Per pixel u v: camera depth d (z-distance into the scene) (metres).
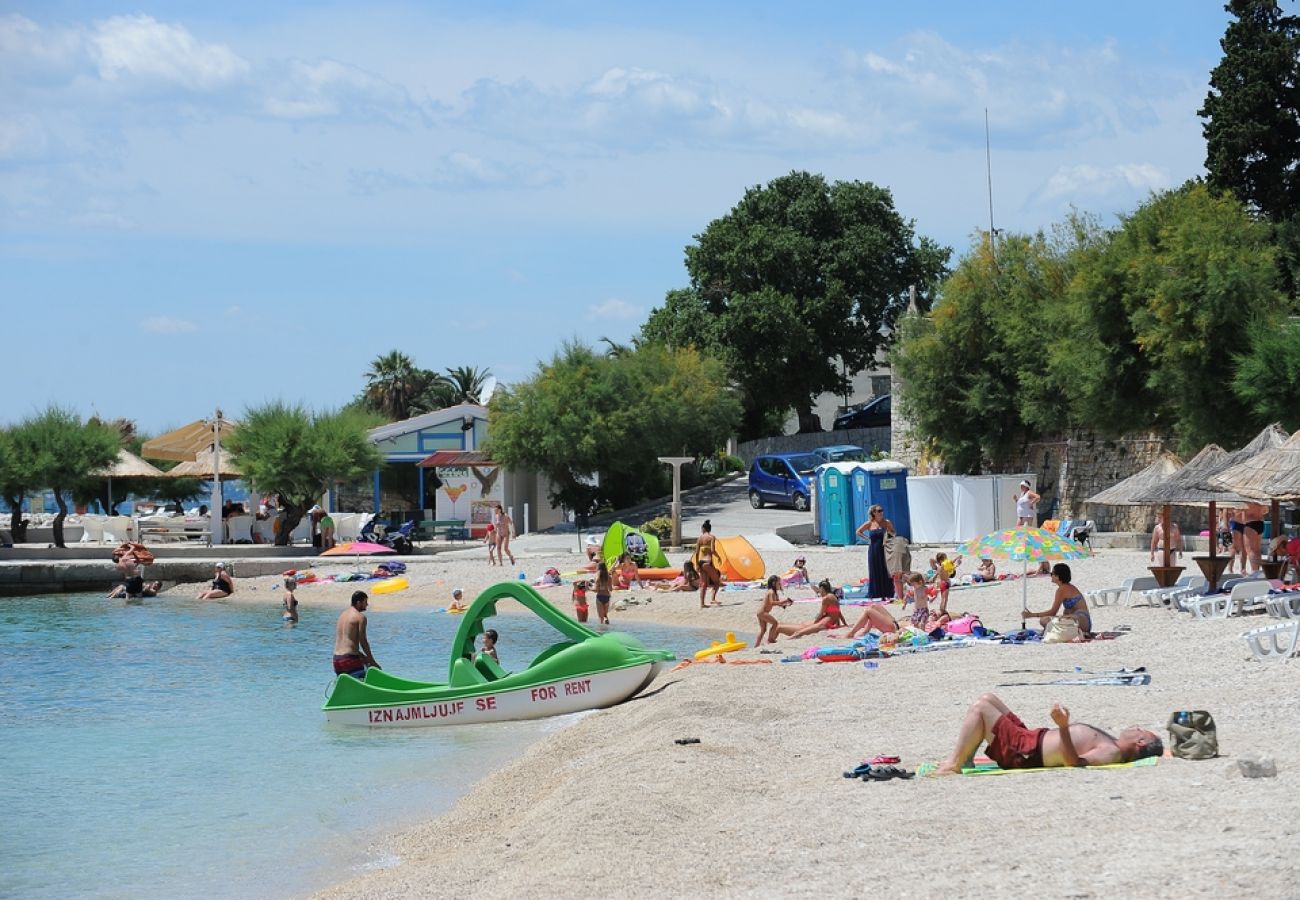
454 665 20.11
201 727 19.97
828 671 19.97
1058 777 11.09
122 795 15.62
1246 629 19.56
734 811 11.48
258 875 12.20
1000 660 19.20
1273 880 7.56
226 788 15.88
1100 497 25.53
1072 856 8.59
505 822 13.23
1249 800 9.51
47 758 17.81
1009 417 51.47
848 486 42.69
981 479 41.91
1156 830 8.99
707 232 78.50
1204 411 40.12
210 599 40.56
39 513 73.00
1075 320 44.06
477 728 19.28
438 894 10.44
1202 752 11.20
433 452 61.03
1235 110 56.66
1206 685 15.41
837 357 80.38
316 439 52.56
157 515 71.50
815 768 12.98
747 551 35.91
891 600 28.92
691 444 60.41
